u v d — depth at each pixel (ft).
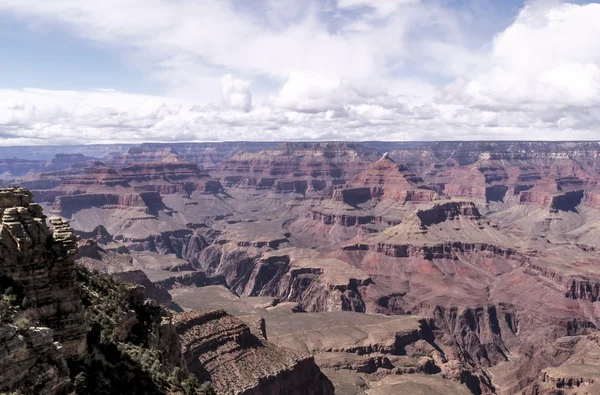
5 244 120.57
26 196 131.44
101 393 130.52
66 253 129.29
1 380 97.81
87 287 168.96
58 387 108.58
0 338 99.76
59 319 126.41
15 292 119.65
